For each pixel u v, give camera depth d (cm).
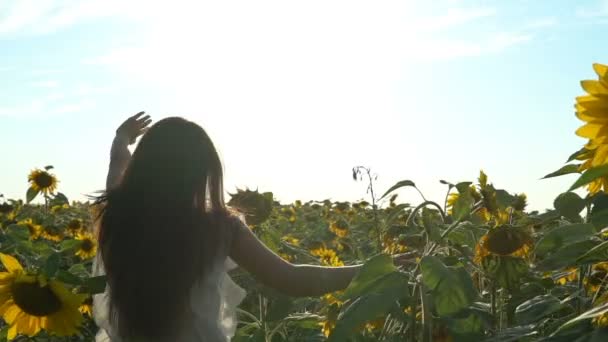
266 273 307
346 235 873
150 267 291
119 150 372
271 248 431
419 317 261
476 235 278
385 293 227
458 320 242
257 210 425
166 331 290
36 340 413
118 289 295
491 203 280
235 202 425
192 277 292
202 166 303
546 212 302
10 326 347
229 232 303
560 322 229
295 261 459
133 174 303
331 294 356
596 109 148
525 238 245
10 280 337
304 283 306
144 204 296
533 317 244
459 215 256
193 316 292
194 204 301
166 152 300
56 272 330
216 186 311
